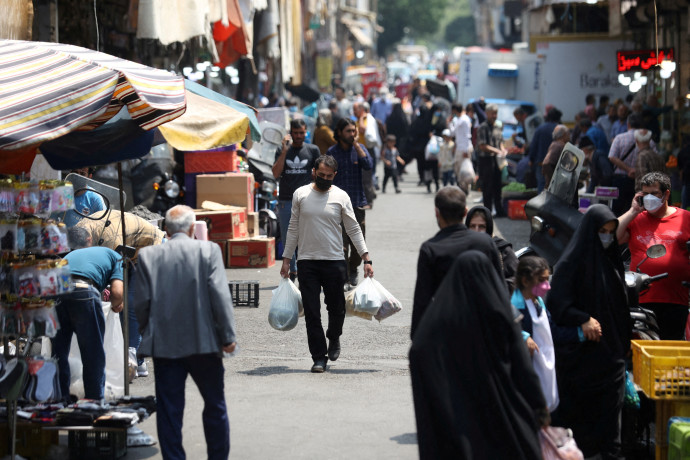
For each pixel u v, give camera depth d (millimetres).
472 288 10406
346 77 131625
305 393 16078
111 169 28766
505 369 10398
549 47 54031
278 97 59562
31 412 13109
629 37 53094
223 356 12172
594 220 12656
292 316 17844
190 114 22281
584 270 12656
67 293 13461
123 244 15242
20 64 12375
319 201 17547
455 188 11945
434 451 10352
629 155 29078
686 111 39688
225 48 41031
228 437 12234
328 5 93062
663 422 12438
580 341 12617
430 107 50219
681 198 30922
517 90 55594
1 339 13688
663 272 15727
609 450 12648
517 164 43031
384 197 48062
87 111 11750
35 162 21359
